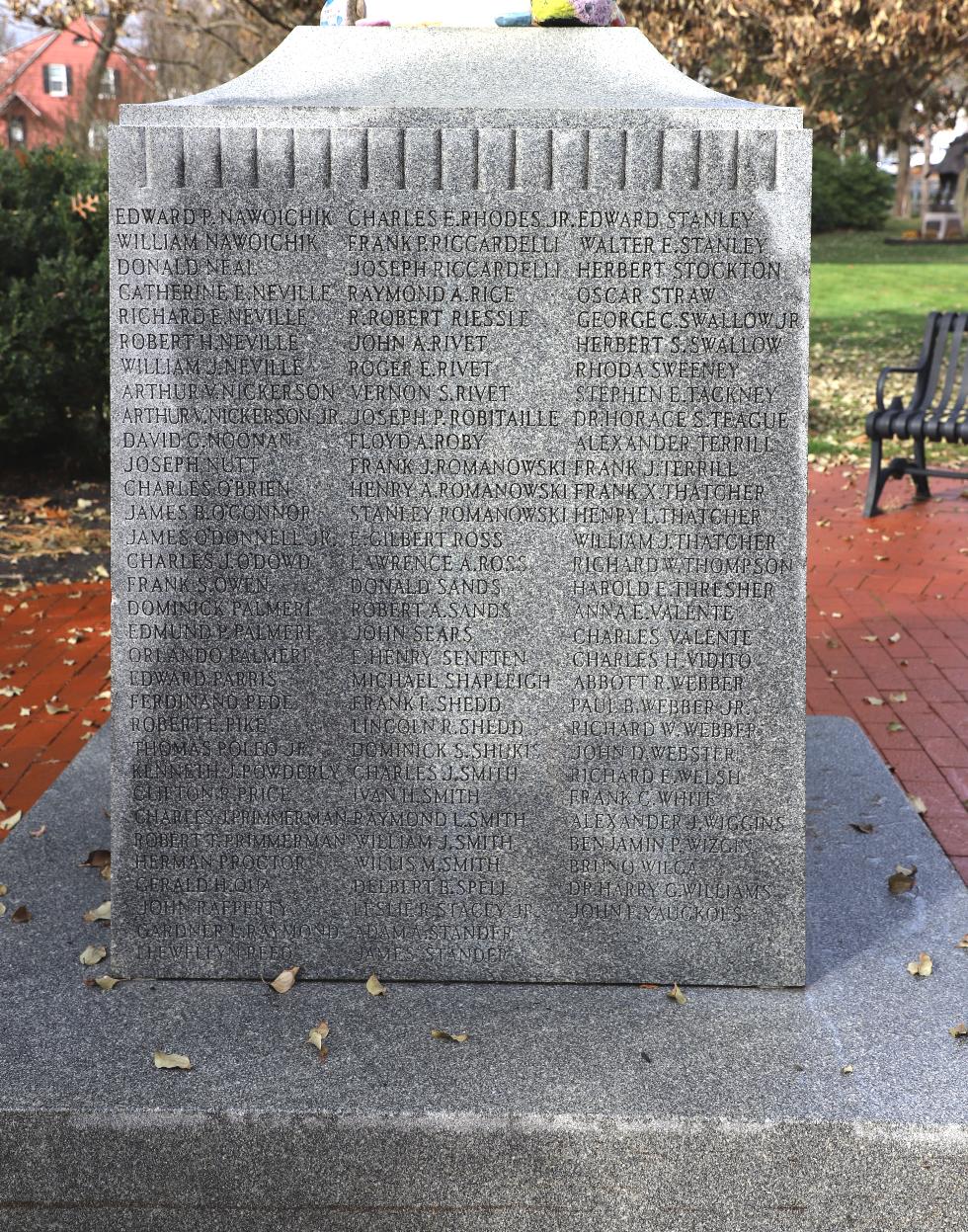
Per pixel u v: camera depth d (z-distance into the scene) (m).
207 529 3.21
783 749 3.25
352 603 3.23
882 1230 2.80
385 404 3.15
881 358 17.36
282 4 14.23
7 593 8.08
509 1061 2.97
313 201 3.08
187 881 3.35
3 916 3.65
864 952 3.46
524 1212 2.82
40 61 42.59
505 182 3.07
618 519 3.18
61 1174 2.83
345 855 3.33
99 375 10.32
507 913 3.34
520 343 3.12
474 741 3.28
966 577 8.09
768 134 3.03
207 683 3.27
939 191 34.69
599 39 3.31
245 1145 2.81
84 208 10.19
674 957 3.33
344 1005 3.23
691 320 3.10
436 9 3.39
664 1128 2.78
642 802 3.29
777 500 3.16
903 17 13.12
